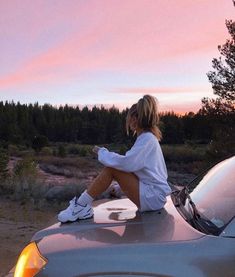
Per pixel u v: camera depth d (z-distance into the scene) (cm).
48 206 1203
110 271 266
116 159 351
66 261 275
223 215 288
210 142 2053
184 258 263
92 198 343
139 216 331
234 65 2005
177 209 341
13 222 975
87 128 15088
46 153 7056
